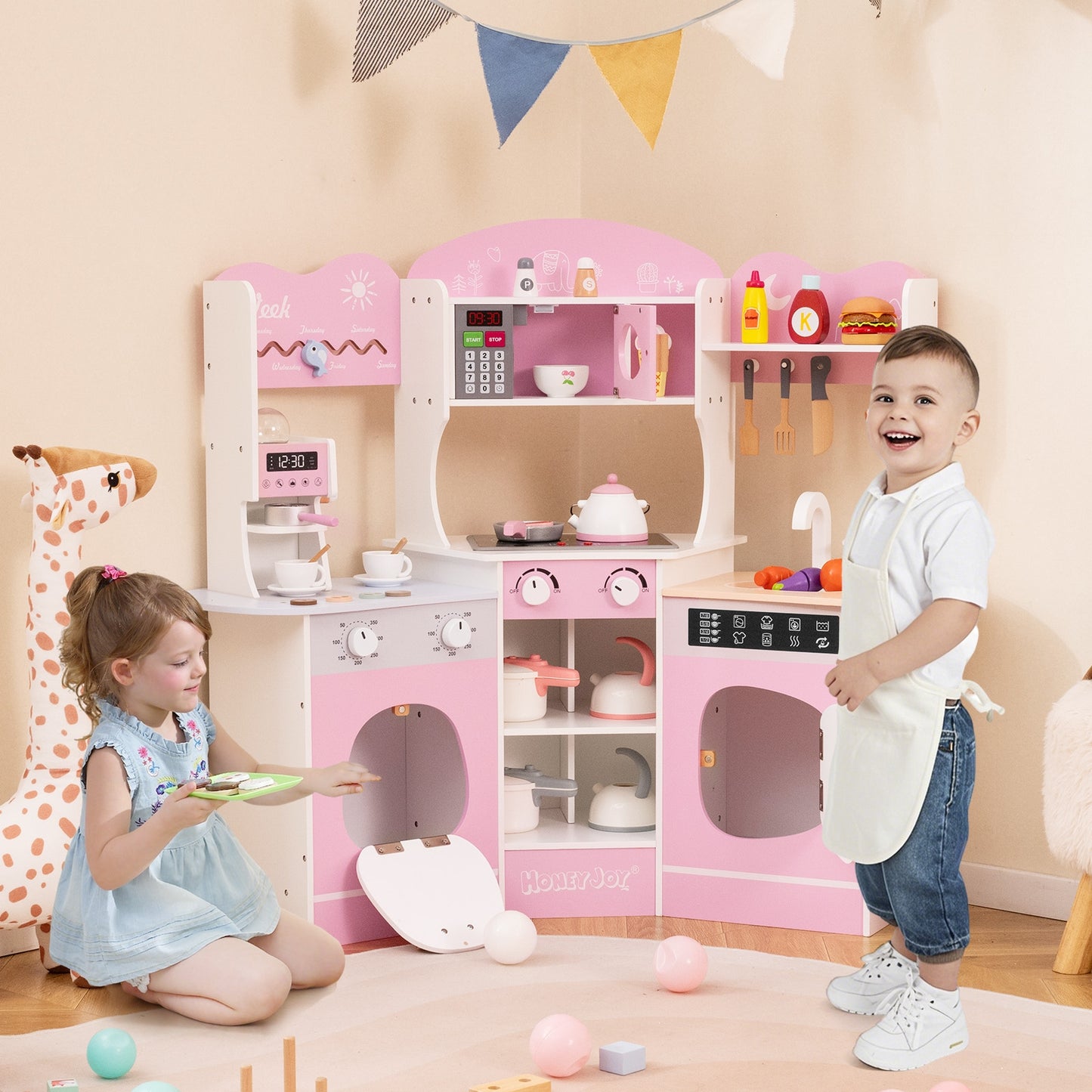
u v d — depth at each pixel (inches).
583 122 134.0
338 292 114.5
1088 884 98.7
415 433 117.3
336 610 103.2
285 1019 88.5
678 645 110.7
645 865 112.7
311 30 116.4
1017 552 112.9
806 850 108.0
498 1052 83.1
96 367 105.8
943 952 83.5
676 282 121.1
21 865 93.0
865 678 82.3
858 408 119.5
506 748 128.6
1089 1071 81.2
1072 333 109.4
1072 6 108.1
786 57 120.8
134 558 108.8
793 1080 79.5
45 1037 85.7
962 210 113.8
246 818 108.0
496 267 121.1
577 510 132.3
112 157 105.6
